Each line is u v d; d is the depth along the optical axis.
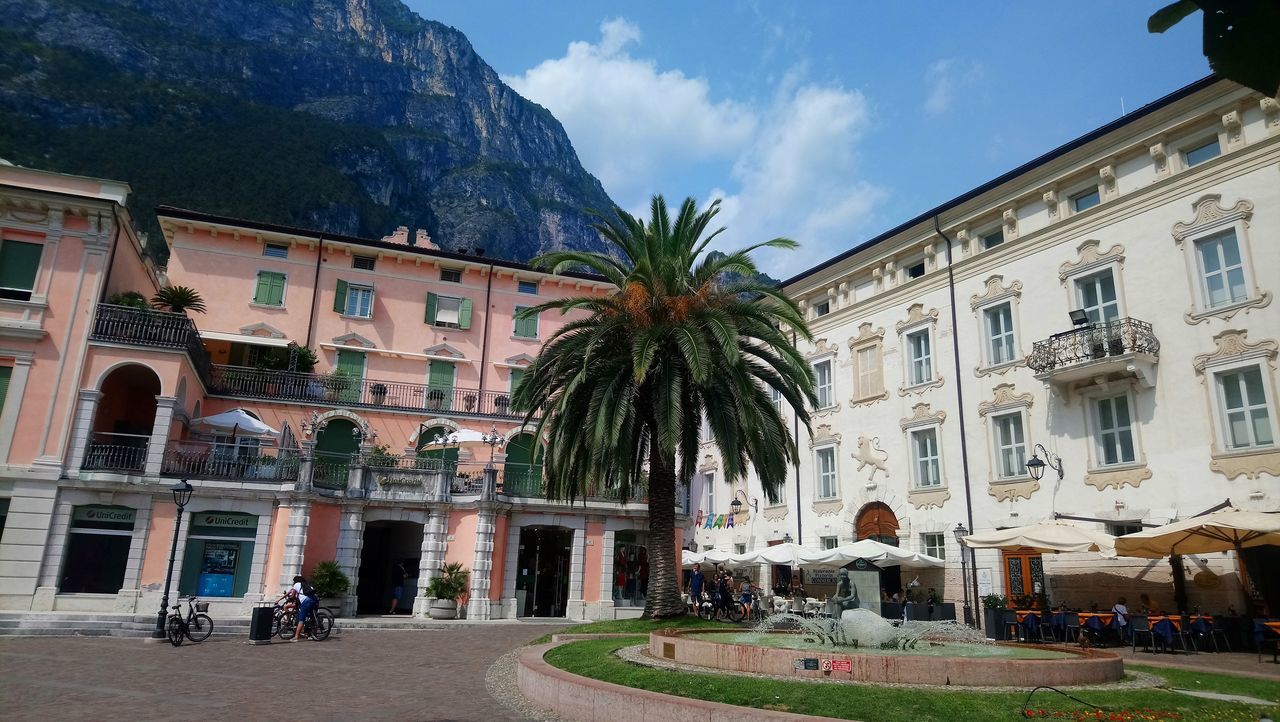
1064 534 19.05
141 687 12.19
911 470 27.58
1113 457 21.70
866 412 29.92
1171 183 21.14
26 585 23.55
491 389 37.75
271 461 27.73
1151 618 16.95
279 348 34.38
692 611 26.45
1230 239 19.91
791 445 20.19
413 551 30.77
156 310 26.77
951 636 16.41
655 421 19.53
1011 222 25.44
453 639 21.06
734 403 18.81
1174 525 16.83
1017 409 24.22
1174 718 8.48
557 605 29.91
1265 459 18.25
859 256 31.16
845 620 13.64
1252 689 10.93
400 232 40.34
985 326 25.83
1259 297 18.94
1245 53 2.19
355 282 36.91
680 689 9.81
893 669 10.26
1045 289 24.00
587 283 40.06
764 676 10.67
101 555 24.81
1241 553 18.17
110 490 24.98
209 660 15.78
